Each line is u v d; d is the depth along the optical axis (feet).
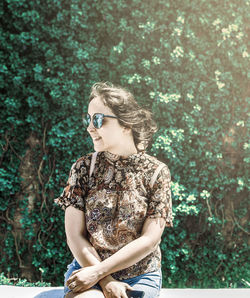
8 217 14.56
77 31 14.62
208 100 15.28
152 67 14.85
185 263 15.46
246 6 15.51
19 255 14.67
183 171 15.14
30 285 14.11
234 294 7.76
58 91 14.30
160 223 5.83
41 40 14.55
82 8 14.38
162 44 14.76
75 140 14.69
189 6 15.11
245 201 16.05
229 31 15.12
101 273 5.36
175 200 14.99
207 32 15.42
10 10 14.33
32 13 14.10
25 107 14.67
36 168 14.70
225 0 15.28
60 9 14.43
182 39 15.20
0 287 8.19
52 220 14.53
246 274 15.76
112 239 5.78
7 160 14.53
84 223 6.01
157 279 5.88
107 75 14.97
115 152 6.04
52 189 14.74
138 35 14.76
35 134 14.75
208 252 15.60
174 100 14.94
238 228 15.93
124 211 5.80
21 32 14.43
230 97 15.70
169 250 15.02
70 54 14.65
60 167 14.75
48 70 14.52
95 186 6.00
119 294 5.26
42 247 14.71
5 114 14.43
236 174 15.87
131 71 14.90
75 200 6.00
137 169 6.02
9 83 14.40
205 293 7.82
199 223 15.53
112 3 14.71
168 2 14.89
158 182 5.95
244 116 15.87
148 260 5.91
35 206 14.73
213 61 15.53
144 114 6.31
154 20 14.84
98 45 14.89
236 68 15.69
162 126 14.88
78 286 5.27
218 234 15.64
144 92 14.96
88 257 5.62
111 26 14.73
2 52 14.26
